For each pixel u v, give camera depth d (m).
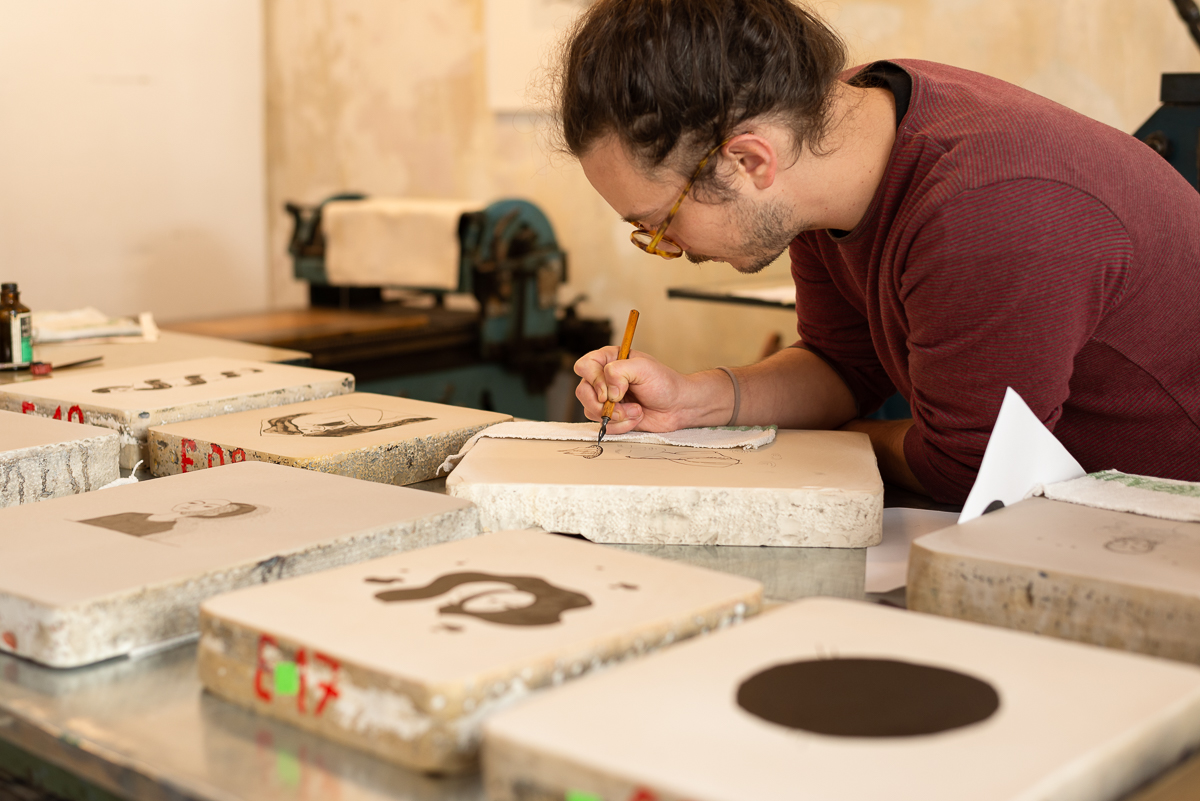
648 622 0.62
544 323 3.37
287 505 0.90
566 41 1.07
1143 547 0.77
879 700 0.52
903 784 0.45
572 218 4.01
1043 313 0.96
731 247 1.09
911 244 1.01
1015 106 1.03
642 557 0.75
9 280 4.08
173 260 4.52
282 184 4.85
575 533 0.99
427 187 4.38
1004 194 0.95
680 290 2.61
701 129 0.98
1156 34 2.77
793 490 0.97
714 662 0.57
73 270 4.24
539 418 3.39
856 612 0.64
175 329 3.09
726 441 1.15
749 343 3.67
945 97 1.06
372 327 3.16
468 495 0.99
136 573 0.73
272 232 4.87
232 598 0.66
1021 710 0.52
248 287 4.79
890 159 1.05
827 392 1.37
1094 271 0.97
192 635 0.74
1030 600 0.73
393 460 1.15
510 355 3.29
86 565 0.75
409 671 0.55
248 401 1.34
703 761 0.47
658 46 0.96
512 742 0.49
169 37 4.40
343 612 0.63
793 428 1.34
